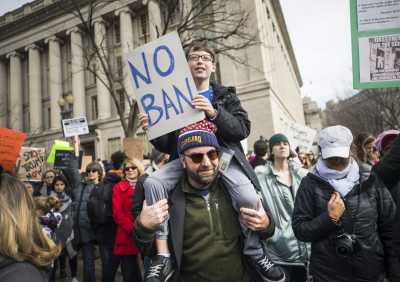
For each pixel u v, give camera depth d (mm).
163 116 2252
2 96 41719
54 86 35344
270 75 28234
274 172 3840
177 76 2223
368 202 2523
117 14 29344
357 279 2467
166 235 2086
